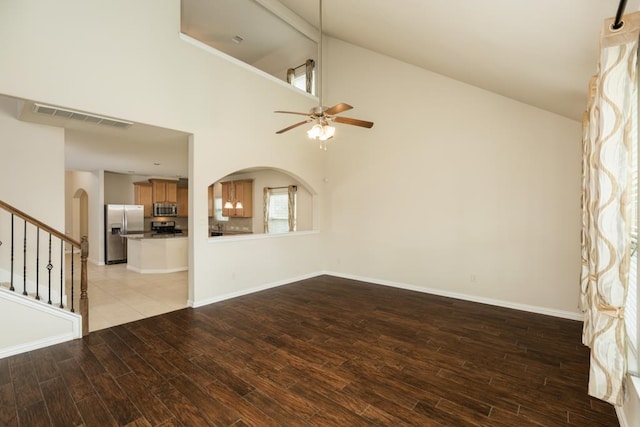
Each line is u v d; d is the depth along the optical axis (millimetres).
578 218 3717
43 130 3684
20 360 2662
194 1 5090
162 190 8836
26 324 2816
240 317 3787
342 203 5988
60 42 2932
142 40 3533
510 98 4105
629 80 1546
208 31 5941
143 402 2115
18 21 2705
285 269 5492
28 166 3607
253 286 4926
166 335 3236
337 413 2025
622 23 1493
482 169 4375
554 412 2043
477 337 3236
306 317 3803
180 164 6637
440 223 4773
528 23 1966
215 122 4293
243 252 4766
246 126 4703
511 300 4184
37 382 2336
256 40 6238
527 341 3139
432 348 2977
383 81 5352
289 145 5441
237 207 8633
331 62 6078
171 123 3803
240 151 4617
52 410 2020
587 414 2025
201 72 4125
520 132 4070
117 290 4988
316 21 5379
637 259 1711
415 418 1981
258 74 4887
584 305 2715
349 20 4348
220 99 4352
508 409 2074
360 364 2666
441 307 4203
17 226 3568
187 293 4824
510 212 4168
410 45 3883
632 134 1729
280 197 7773
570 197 3760
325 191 6250
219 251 4426
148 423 1912
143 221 8195
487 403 2139
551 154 3867
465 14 2299
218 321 3645
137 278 5848
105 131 3928
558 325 3566
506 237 4207
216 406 2082
